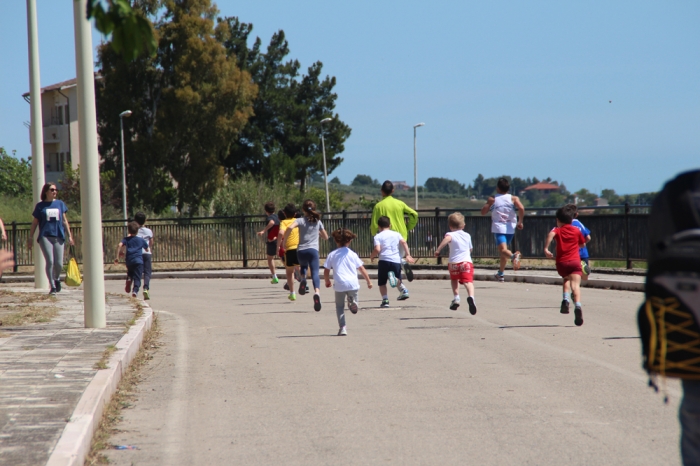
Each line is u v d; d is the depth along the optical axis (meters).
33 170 28.78
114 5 6.79
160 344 17.34
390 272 22.52
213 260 43.50
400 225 23.66
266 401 11.49
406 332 17.92
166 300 28.08
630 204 30.08
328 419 10.34
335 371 13.62
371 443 9.14
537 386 11.98
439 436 9.36
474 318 20.02
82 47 16.83
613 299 23.80
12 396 10.51
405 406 10.93
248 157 108.94
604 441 8.97
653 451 8.53
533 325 18.48
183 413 10.88
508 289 27.67
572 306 22.22
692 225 5.80
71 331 17.06
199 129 87.50
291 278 25.56
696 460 5.73
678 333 5.50
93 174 17.47
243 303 26.11
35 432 8.68
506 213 29.30
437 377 12.86
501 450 8.72
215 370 14.07
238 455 8.83
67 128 98.19
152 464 8.54
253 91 90.19
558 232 18.02
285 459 8.62
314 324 19.95
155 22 87.62
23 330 17.27
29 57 28.45
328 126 116.38
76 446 8.11
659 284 5.60
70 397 10.45
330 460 8.53
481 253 36.03
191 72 86.44
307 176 117.19
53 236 25.34
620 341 15.89
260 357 15.27
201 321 21.50
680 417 5.85
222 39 90.12
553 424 9.77
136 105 85.56
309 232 22.70
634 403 10.77
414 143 94.88
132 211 81.75
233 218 43.62
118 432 9.87
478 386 12.09
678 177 6.02
